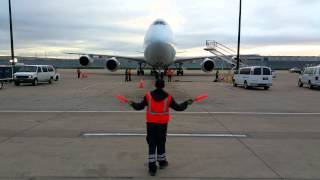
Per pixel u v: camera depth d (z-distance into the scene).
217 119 12.80
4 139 9.15
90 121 12.14
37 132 10.12
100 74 55.69
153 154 6.39
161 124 6.52
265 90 27.75
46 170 6.57
